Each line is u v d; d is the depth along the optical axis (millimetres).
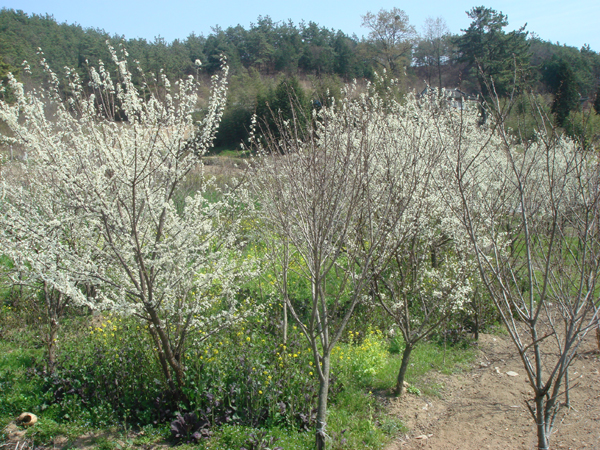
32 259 3906
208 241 4594
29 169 5402
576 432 4367
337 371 5430
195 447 4145
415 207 4781
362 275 3922
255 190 5328
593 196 3084
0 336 6133
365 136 3916
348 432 4441
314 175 3594
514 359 6234
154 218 4305
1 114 3740
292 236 3969
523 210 3010
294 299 7379
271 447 4000
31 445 4098
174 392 4660
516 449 4156
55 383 4887
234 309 4957
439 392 5406
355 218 4449
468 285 5156
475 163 6750
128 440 4258
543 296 2992
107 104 4152
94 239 4500
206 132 4547
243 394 4664
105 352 5207
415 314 6969
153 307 4199
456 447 4270
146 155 4289
